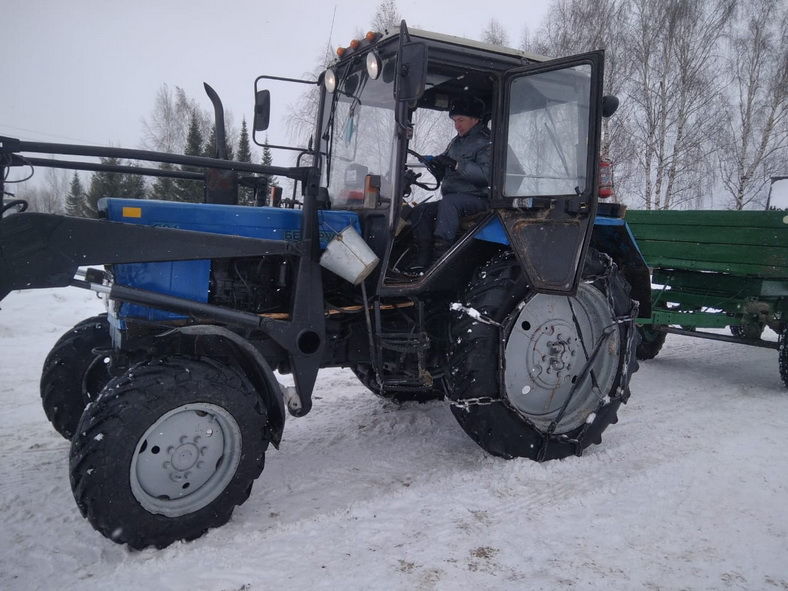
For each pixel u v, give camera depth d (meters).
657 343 6.40
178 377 2.62
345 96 3.82
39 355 6.08
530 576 2.42
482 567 2.48
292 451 3.78
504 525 2.83
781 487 3.27
